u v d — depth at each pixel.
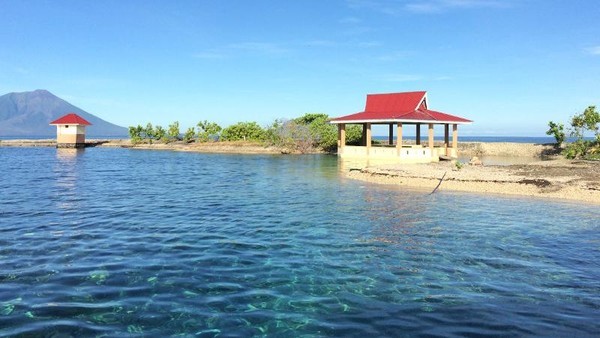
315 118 64.62
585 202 18.95
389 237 12.91
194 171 33.50
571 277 9.56
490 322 7.25
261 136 66.44
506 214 16.39
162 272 9.52
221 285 8.82
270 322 7.18
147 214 16.05
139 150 66.50
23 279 8.94
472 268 10.14
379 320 7.30
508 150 51.56
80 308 7.58
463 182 23.41
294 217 15.70
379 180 26.17
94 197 20.05
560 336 6.75
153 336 6.64
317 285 8.92
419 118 40.12
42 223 14.23
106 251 11.05
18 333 6.62
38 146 78.56
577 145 39.66
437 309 7.78
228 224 14.47
